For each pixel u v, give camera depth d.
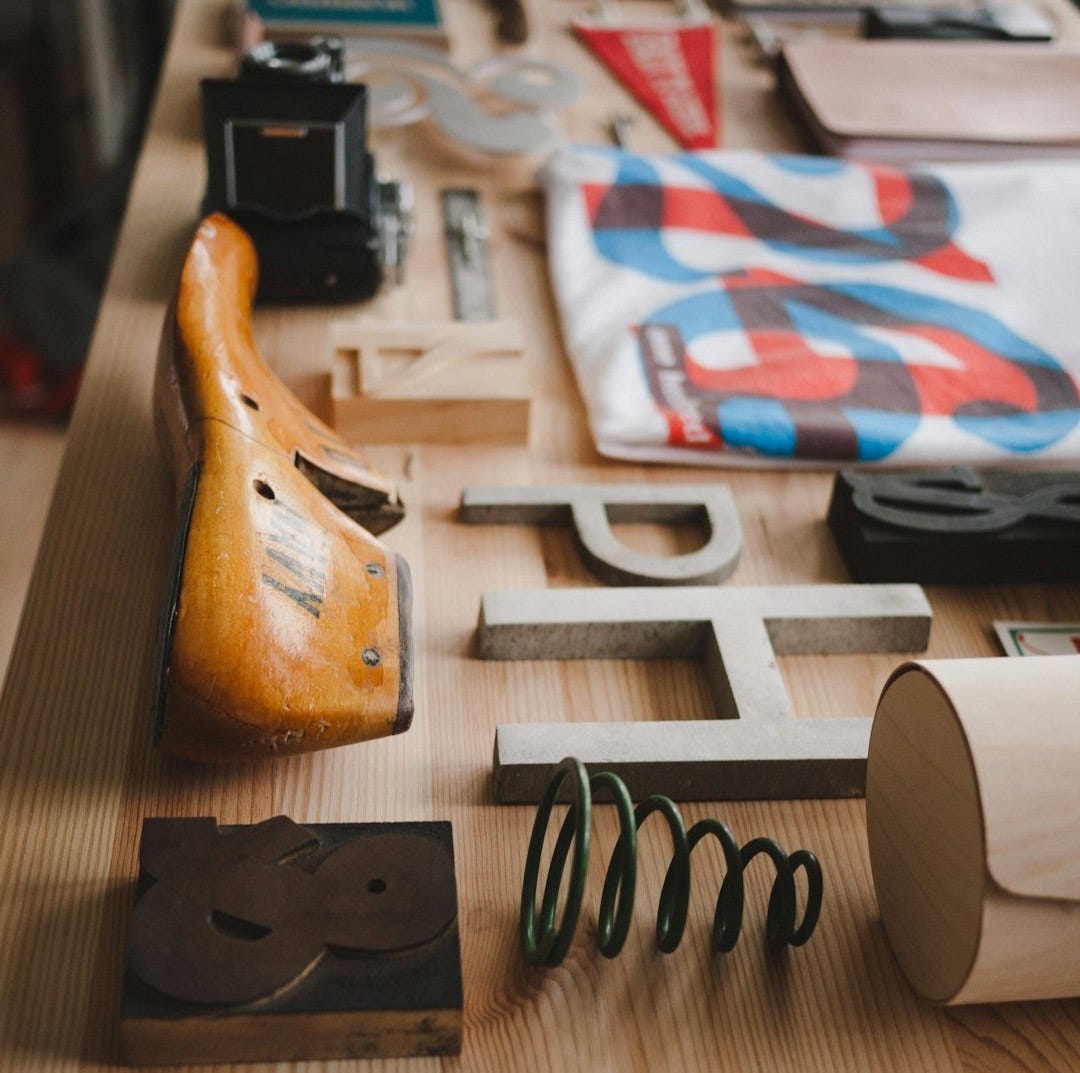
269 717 0.68
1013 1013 0.67
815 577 0.94
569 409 1.07
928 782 0.63
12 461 2.02
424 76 1.47
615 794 0.63
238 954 0.60
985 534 0.91
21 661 0.81
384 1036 0.61
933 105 1.43
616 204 1.26
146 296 1.14
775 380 1.06
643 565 0.91
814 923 0.67
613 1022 0.65
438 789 0.76
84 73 2.32
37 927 0.67
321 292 1.15
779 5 1.72
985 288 1.18
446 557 0.92
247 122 1.09
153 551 0.90
